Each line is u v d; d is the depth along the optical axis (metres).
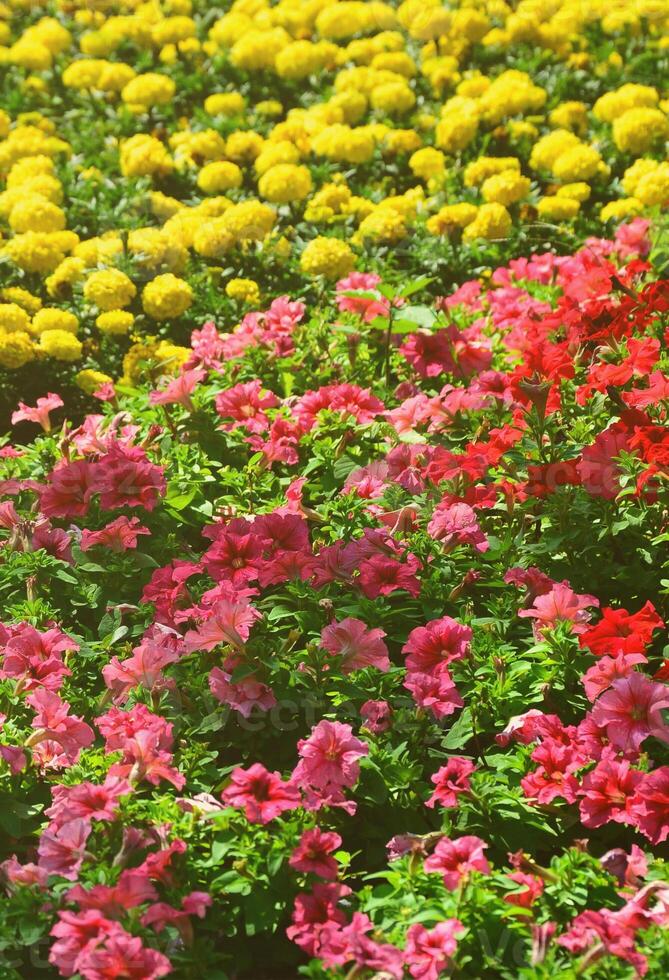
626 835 3.63
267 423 5.01
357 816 3.60
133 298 6.84
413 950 2.99
